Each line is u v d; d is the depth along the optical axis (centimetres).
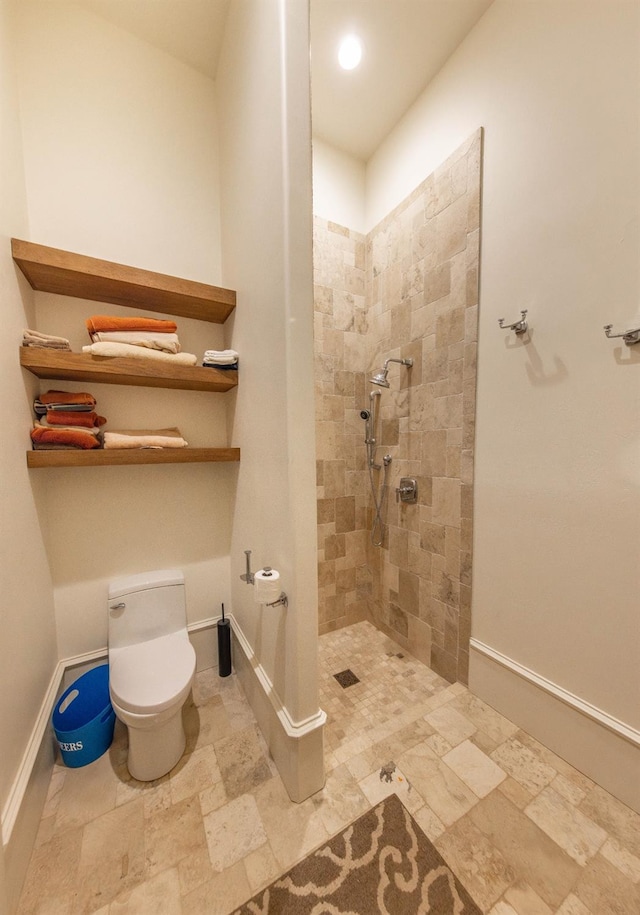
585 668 129
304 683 120
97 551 168
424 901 96
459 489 175
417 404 198
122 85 166
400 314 207
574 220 126
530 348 142
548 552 139
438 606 190
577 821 116
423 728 154
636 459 114
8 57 133
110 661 148
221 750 144
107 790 128
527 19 136
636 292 112
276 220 117
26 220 144
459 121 167
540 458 140
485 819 117
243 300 157
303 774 121
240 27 145
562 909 94
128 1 155
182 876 102
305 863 105
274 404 126
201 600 197
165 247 177
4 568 107
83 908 96
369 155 229
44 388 154
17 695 111
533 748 143
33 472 139
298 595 116
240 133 151
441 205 178
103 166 162
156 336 156
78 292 154
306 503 116
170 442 164
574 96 123
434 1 152
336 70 178
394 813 119
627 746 118
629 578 117
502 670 158
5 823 94
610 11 113
